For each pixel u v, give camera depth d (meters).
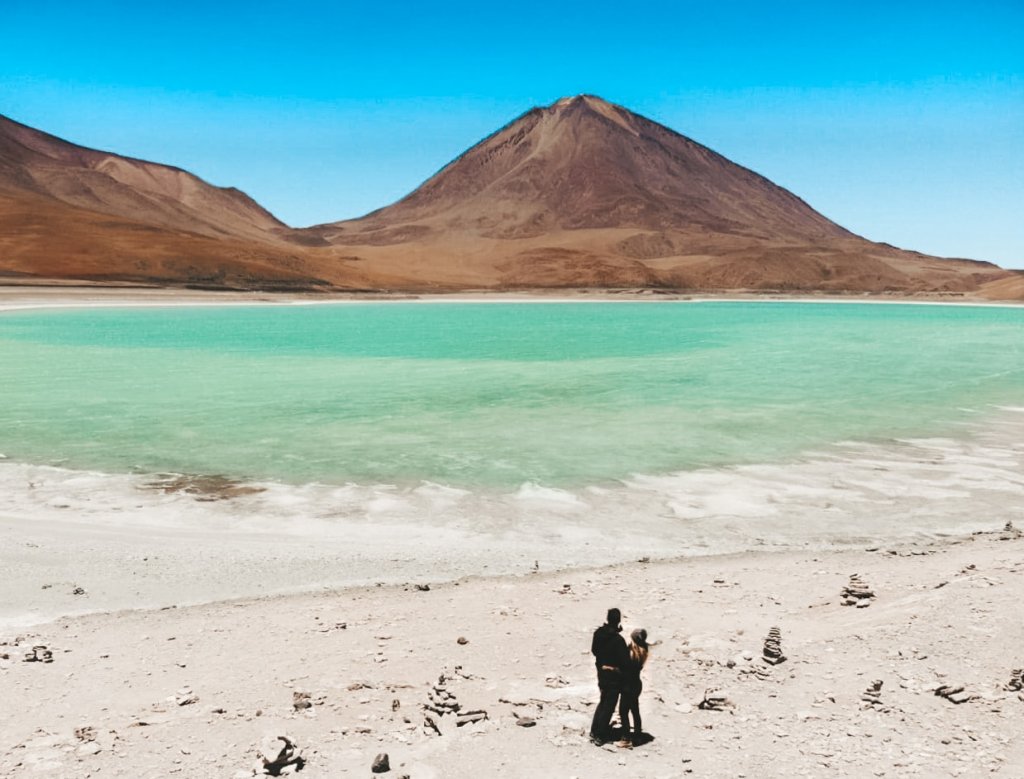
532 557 12.55
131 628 9.63
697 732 6.97
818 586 10.95
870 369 38.72
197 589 11.09
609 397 29.02
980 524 14.30
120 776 6.30
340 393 29.81
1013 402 28.03
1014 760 6.30
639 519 14.55
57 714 7.43
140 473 17.64
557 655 8.76
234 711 7.44
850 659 8.41
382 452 19.75
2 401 27.47
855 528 14.09
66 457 19.12
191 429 22.66
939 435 22.02
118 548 12.71
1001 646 8.33
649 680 8.09
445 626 9.66
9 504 15.20
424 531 13.82
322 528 13.93
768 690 7.79
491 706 7.54
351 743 6.83
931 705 7.27
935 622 9.09
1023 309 136.00
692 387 31.77
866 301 163.50
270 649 8.98
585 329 70.31
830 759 6.43
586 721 7.21
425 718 7.20
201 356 43.56
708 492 16.27
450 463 18.62
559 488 16.53
